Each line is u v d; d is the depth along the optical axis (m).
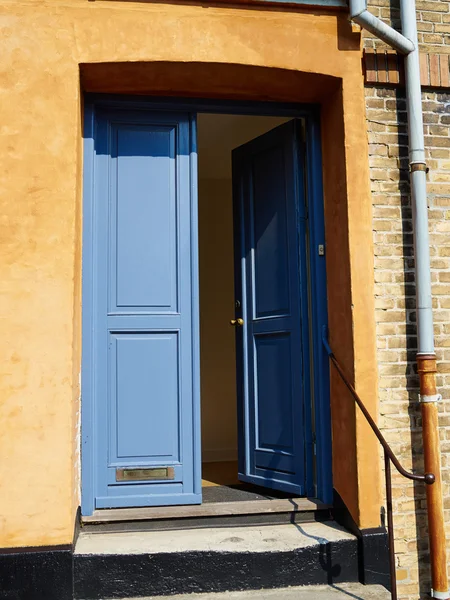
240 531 3.89
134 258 4.16
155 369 4.11
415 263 4.07
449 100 4.36
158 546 3.59
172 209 4.23
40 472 3.48
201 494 4.16
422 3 4.39
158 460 4.05
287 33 4.02
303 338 4.38
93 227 4.09
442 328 4.15
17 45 3.72
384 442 3.45
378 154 4.18
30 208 3.63
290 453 4.42
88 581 3.45
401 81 4.23
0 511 3.43
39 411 3.52
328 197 4.30
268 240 4.73
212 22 3.93
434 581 3.82
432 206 4.23
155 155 4.25
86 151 4.07
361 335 3.93
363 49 4.21
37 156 3.67
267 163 4.80
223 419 6.58
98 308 4.07
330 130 4.27
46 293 3.59
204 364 6.63
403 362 4.05
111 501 3.97
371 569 3.72
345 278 4.03
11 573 3.38
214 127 5.45
